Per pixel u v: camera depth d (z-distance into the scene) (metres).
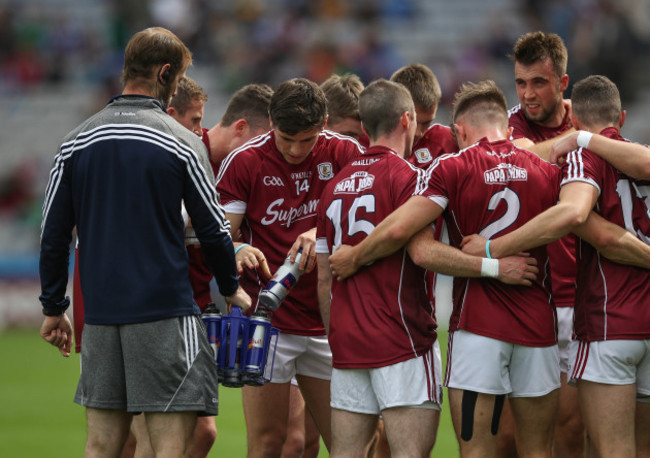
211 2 88.75
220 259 16.45
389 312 16.56
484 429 16.36
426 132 22.20
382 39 84.56
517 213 16.39
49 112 83.69
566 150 17.19
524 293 16.42
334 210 17.39
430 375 16.56
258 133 21.25
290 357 19.77
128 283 15.45
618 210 16.88
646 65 75.88
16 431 31.19
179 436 15.61
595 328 17.02
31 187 74.94
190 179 15.80
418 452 16.38
